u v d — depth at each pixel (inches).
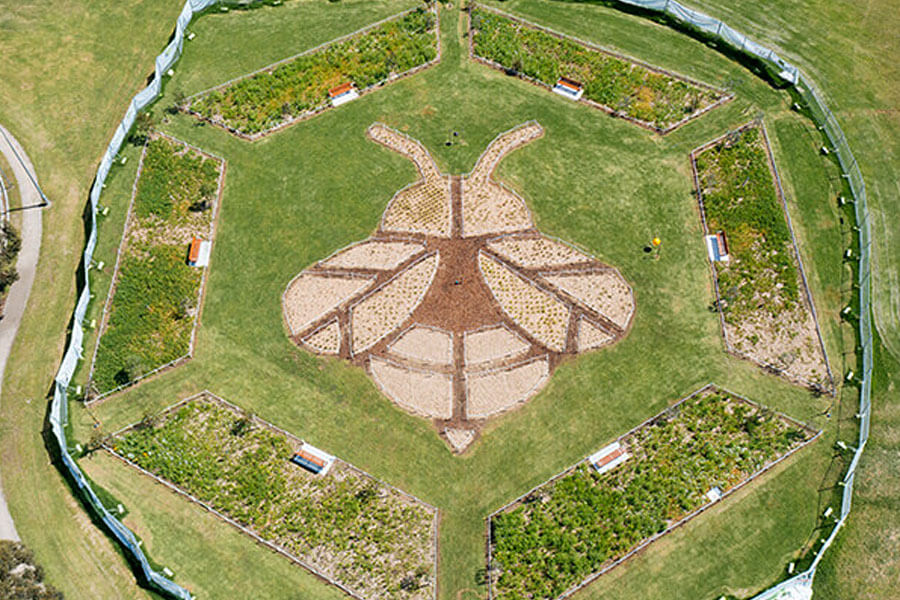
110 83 2437.3
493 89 2369.6
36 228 2155.5
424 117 2321.6
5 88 2436.0
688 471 1758.1
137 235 2122.3
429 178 2203.5
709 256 2047.2
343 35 2496.3
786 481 1745.8
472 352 1934.1
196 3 2539.4
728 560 1663.4
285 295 2031.3
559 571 1659.7
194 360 1940.2
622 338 1935.3
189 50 2484.0
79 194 2218.3
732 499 1728.6
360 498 1753.2
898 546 1665.8
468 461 1793.8
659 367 1893.5
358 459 1804.9
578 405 1851.6
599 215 2123.5
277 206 2171.5
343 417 1857.8
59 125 2354.8
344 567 1679.4
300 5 2573.8
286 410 1870.1
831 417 1817.2
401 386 1894.7
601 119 2295.8
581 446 1801.2
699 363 1895.9
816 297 1974.7
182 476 1784.0
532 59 2416.3
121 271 2060.8
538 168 2209.6
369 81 2388.0
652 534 1692.9
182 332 1972.2
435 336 1957.4
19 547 1673.2
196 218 2149.4
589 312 1977.1
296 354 1945.1
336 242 2108.8
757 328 1932.8
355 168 2233.0
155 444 1824.6
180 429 1845.5
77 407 1881.2
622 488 1748.3
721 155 2202.3
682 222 2102.6
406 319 1984.5
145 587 1665.8
